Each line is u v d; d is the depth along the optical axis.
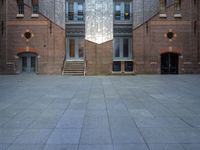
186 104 10.62
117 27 31.28
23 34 29.38
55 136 6.27
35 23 29.38
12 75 28.72
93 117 8.26
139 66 29.73
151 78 24.83
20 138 6.12
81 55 31.66
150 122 7.61
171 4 29.55
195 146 5.57
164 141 5.91
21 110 9.39
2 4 29.17
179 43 29.53
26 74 29.67
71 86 17.83
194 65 29.47
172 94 13.65
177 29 29.52
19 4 29.58
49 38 29.50
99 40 29.86
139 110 9.37
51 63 29.50
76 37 31.55
